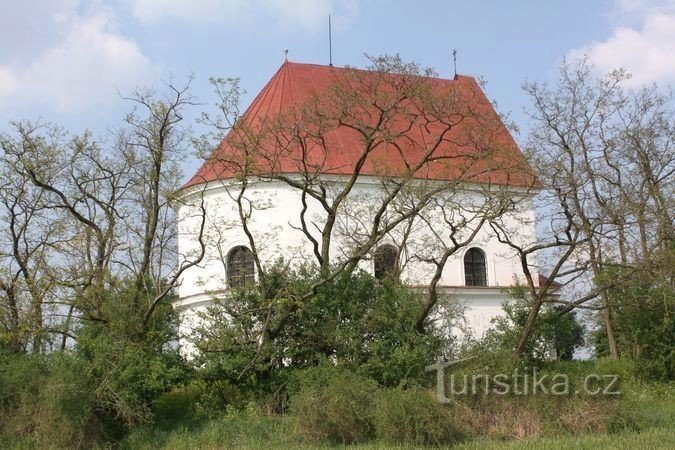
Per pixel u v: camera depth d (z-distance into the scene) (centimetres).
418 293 2997
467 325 3988
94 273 2731
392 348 2759
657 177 3462
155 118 2839
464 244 2891
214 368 2733
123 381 2516
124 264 3020
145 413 2552
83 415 2350
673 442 2062
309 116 3108
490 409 2388
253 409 2664
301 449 2166
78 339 2688
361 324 2819
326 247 3067
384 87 3186
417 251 3538
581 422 2334
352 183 3091
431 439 2198
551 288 3597
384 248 3544
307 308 2833
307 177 3041
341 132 4284
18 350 2733
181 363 2719
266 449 2212
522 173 3056
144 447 2383
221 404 2766
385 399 2264
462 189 3038
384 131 3042
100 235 2903
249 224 4047
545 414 2372
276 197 4047
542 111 4391
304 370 2686
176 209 3466
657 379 3341
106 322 2719
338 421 2280
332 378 2442
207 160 2834
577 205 3066
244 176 2855
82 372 2459
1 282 2719
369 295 2930
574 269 3083
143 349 2688
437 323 3531
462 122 3291
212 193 4069
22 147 2792
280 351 2811
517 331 3198
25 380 2430
